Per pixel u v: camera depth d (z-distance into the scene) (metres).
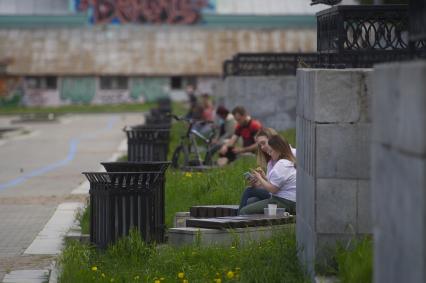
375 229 13.77
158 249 25.08
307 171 20.56
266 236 25.09
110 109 182.88
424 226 11.48
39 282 23.52
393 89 12.79
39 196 44.03
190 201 35.09
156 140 48.16
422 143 11.51
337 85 19.45
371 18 20.64
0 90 199.12
